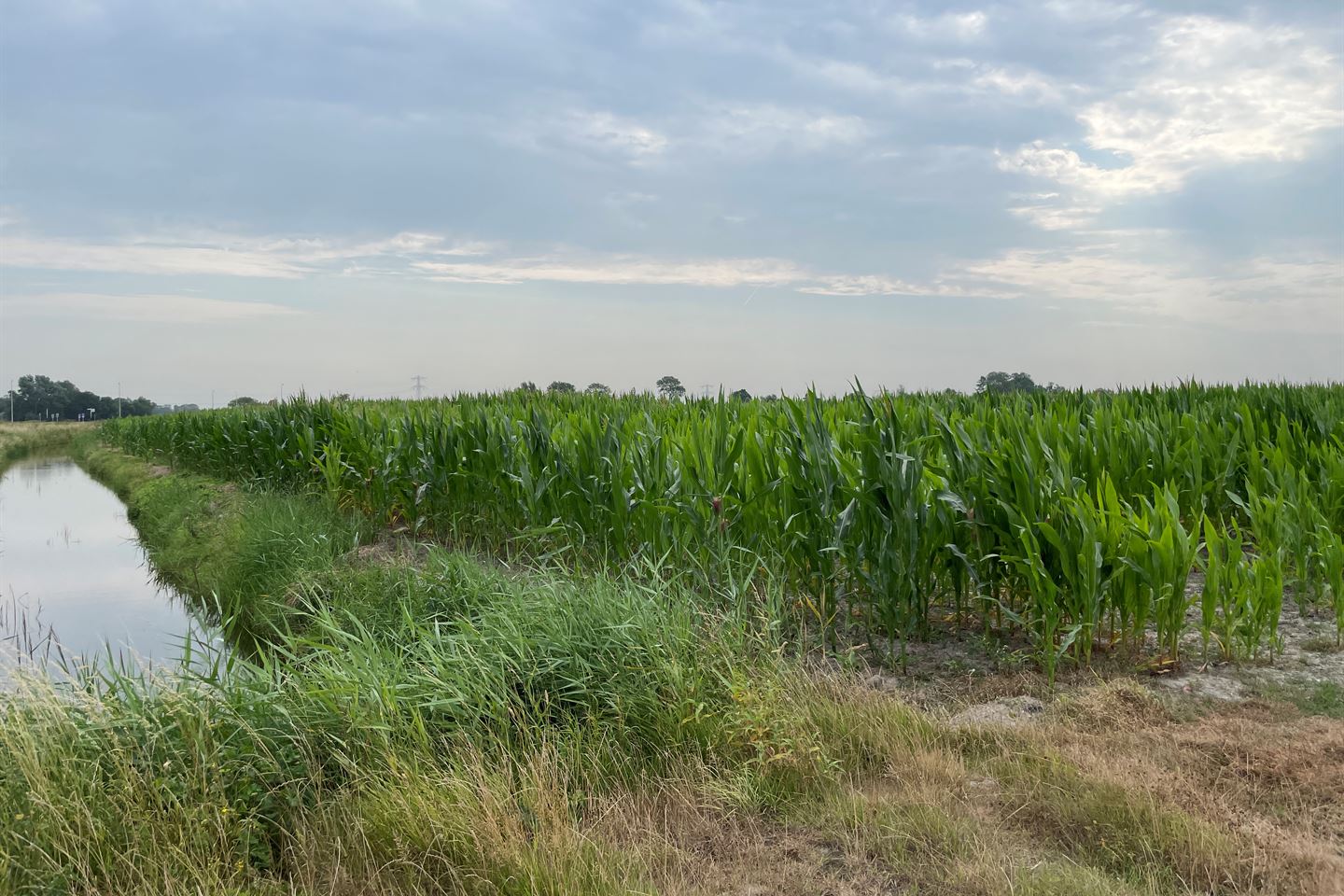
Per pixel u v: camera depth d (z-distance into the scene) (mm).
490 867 3830
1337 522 8461
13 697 4707
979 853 3932
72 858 3799
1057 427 8562
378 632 7785
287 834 4242
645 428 11094
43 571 15070
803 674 5816
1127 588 6383
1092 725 5270
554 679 5527
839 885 3826
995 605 7320
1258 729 5094
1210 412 12445
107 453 40562
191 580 13250
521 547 10820
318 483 16062
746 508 7789
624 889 3693
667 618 6078
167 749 4469
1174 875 3721
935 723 5266
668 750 4992
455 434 12555
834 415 10023
